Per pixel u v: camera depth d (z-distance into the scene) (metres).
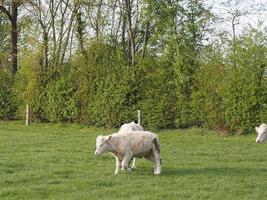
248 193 14.11
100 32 41.81
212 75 34.50
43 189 14.08
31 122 39.59
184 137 30.59
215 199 13.30
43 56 39.75
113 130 35.41
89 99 37.72
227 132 33.72
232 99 33.44
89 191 13.94
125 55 40.38
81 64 38.34
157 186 14.63
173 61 36.97
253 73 33.34
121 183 15.02
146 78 36.56
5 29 54.69
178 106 35.34
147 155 16.67
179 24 39.00
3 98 40.56
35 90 39.53
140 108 36.22
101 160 19.30
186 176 16.22
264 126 21.86
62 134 30.44
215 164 19.06
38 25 41.09
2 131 31.70
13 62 43.72
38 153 20.92
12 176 15.68
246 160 20.66
